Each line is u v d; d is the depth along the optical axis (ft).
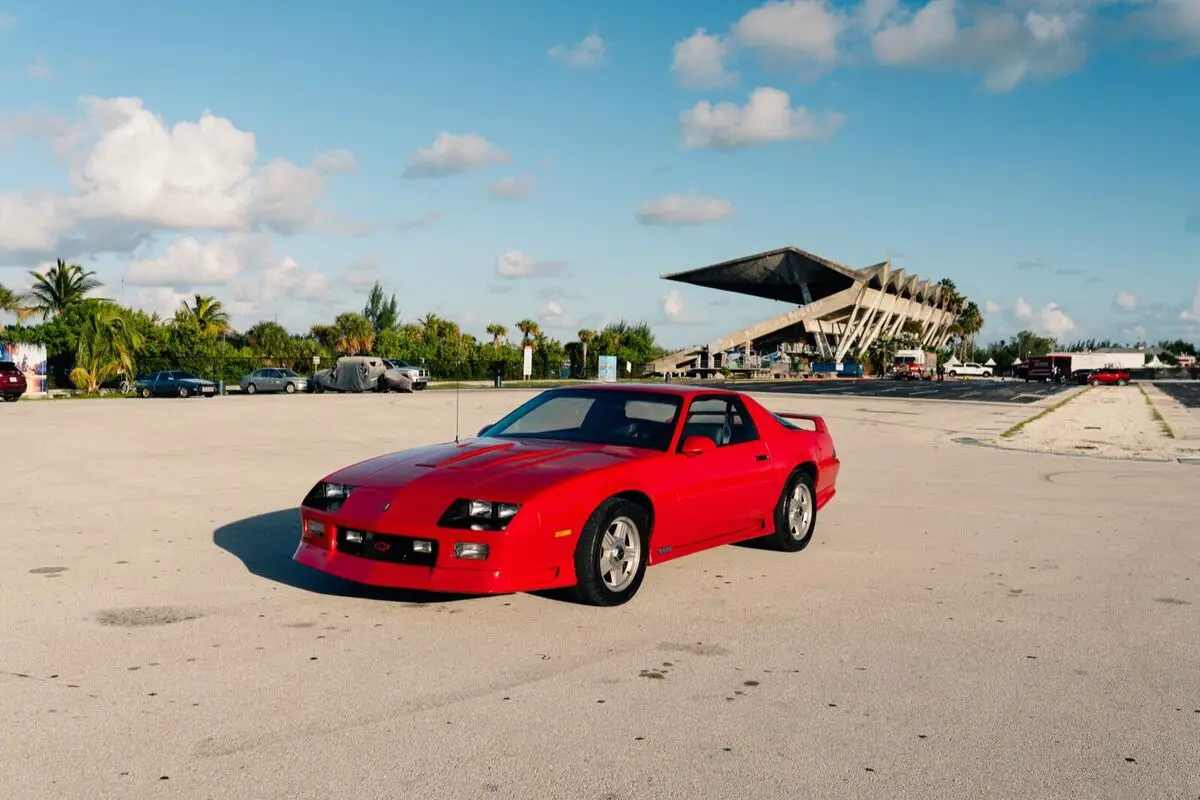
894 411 95.96
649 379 267.80
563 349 246.06
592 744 11.10
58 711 11.86
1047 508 30.53
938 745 11.27
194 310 220.02
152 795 9.61
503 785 9.98
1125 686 13.47
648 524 18.48
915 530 26.25
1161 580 20.24
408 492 16.84
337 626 15.83
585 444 19.67
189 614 16.47
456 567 15.99
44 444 47.19
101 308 132.16
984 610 17.62
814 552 23.06
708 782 10.15
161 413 73.72
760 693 12.96
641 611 17.20
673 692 12.94
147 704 12.14
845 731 11.66
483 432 21.58
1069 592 19.10
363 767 10.35
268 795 9.65
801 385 208.03
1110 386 214.48
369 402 97.71
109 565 20.29
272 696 12.50
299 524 25.34
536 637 15.39
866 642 15.46
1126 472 41.47
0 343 131.85
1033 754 11.05
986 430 69.05
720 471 20.25
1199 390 185.37
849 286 395.96
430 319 279.49
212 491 31.58
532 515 16.15
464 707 12.22
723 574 20.44
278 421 66.90
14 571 19.67
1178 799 9.93
